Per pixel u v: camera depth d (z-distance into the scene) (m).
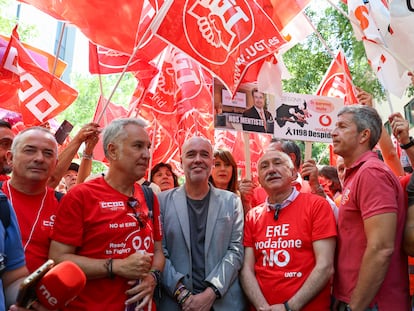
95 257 2.72
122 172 2.87
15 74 4.71
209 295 3.11
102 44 4.07
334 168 5.58
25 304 1.89
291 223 3.19
